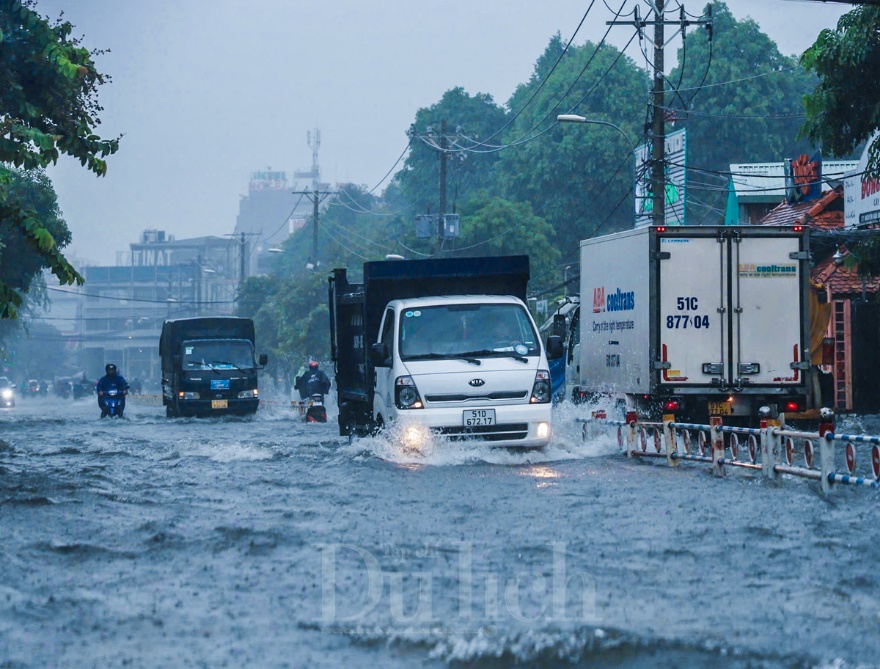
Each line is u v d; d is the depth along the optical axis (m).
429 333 49.34
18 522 30.80
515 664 16.95
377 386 52.47
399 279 53.69
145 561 25.03
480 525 29.73
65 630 18.98
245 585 22.44
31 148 48.19
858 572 23.45
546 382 48.81
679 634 18.27
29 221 45.53
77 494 36.94
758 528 28.81
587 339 65.38
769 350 55.16
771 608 20.20
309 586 22.30
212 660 17.22
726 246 55.06
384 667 16.91
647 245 55.06
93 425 91.88
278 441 64.25
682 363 54.84
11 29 50.03
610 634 18.23
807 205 106.00
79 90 52.31
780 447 39.97
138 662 17.11
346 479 41.00
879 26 57.44
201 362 109.44
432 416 47.41
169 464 48.16
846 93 59.12
